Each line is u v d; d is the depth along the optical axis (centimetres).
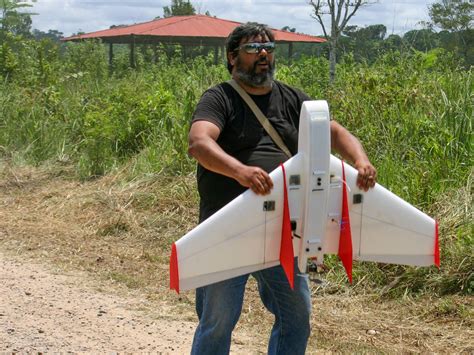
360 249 353
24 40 1792
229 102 372
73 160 1119
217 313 370
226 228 331
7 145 1191
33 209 934
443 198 711
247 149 372
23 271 707
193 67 1485
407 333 556
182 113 1034
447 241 652
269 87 377
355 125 888
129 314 599
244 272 342
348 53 1364
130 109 1161
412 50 1082
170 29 3419
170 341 540
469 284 615
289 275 335
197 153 349
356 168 351
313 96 1039
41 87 1425
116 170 1038
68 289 658
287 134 377
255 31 367
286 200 334
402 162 794
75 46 2191
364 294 639
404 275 639
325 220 338
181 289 329
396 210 350
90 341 533
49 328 554
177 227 844
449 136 778
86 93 1388
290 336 388
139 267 734
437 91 900
